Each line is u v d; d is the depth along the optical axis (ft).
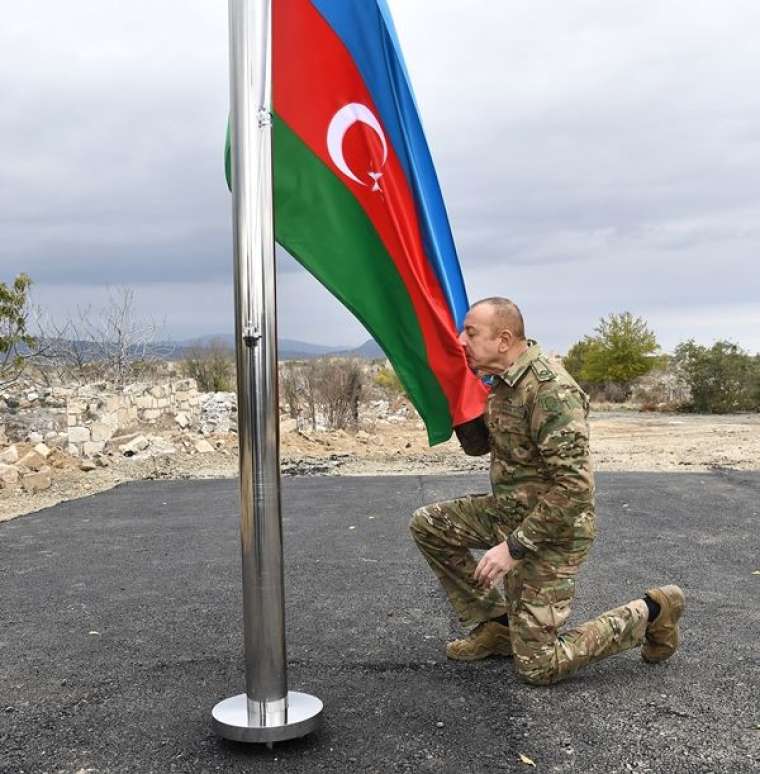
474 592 13.96
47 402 56.59
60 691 13.39
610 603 18.19
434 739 11.16
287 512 31.58
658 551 23.45
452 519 13.55
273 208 10.75
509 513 12.62
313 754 10.77
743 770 10.27
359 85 13.57
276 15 13.25
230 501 35.12
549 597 12.44
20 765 10.69
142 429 60.29
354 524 28.66
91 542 26.53
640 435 73.97
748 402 119.96
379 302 13.58
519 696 12.59
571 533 12.00
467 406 13.74
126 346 90.84
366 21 13.61
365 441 66.18
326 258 13.32
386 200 13.55
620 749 10.82
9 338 59.06
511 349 12.30
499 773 10.21
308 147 13.26
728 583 19.84
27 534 28.14
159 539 26.84
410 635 15.94
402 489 37.32
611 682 13.14
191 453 54.85
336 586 20.04
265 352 10.64
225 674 14.06
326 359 86.07
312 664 14.32
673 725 11.53
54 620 17.67
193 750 11.01
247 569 10.80
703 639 15.39
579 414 11.85
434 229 14.51
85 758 10.86
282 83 13.24
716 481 37.86
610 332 157.17
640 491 34.81
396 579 20.66
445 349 13.74
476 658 14.25
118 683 13.70
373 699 12.62
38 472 40.57
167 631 16.66
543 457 11.96
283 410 80.18
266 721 10.81
